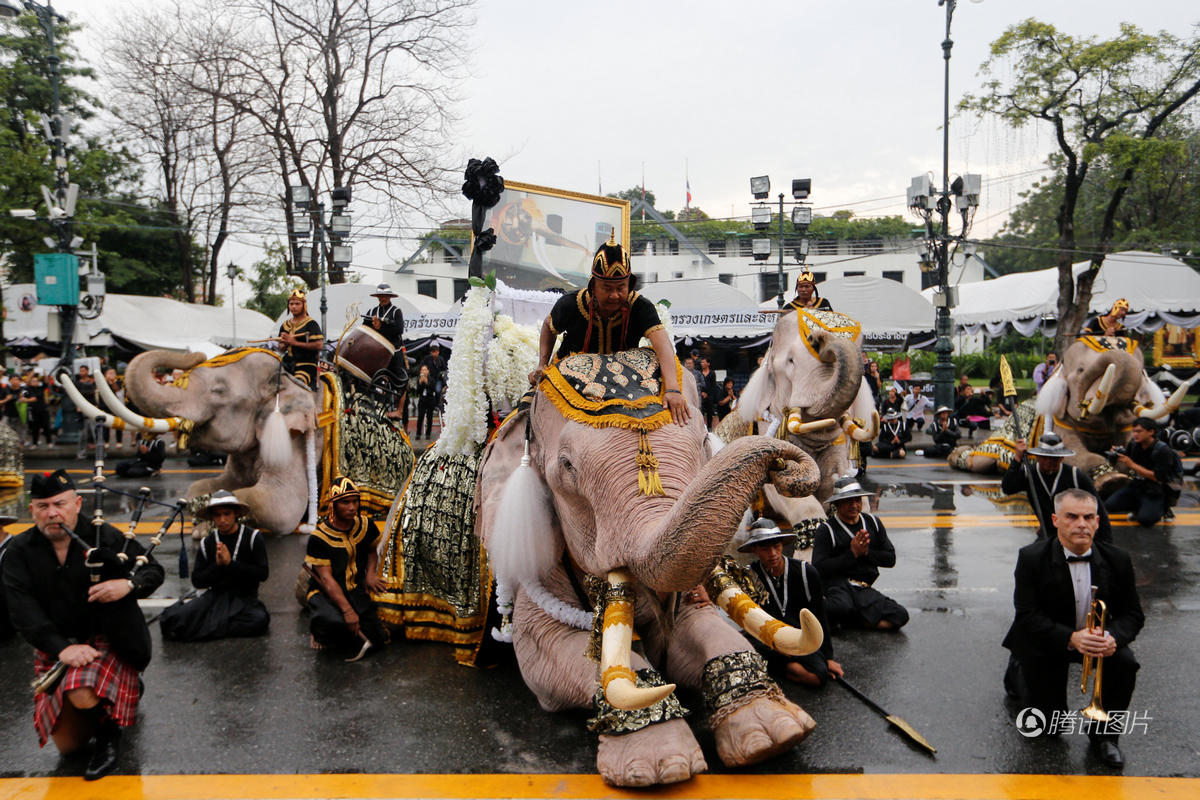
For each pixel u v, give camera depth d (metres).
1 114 28.92
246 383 9.14
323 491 8.98
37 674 4.45
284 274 42.19
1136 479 10.00
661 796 3.87
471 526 5.56
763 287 46.88
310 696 5.10
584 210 6.59
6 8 16.72
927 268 28.09
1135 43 24.67
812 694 5.10
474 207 6.16
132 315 23.69
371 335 9.15
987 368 39.00
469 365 5.61
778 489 3.17
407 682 5.30
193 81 30.36
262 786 4.02
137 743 4.50
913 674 5.42
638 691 3.39
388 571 6.00
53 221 17.22
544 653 4.57
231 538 6.22
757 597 4.31
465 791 3.94
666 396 4.05
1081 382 11.35
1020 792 3.91
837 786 3.96
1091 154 24.86
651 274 46.06
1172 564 8.05
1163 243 31.64
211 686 5.27
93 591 4.16
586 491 3.85
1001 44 25.50
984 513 10.64
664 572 3.24
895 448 16.98
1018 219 53.47
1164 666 5.52
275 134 29.92
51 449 18.02
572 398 4.11
